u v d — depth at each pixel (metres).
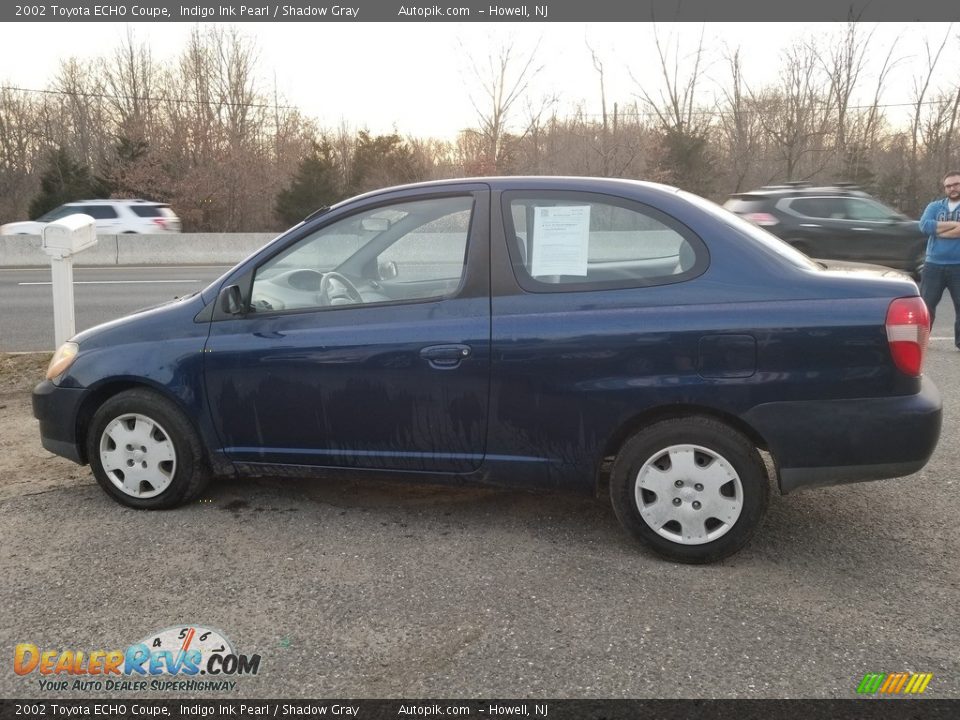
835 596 3.16
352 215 3.83
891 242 12.48
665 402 3.33
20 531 3.79
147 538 3.70
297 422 3.77
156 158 34.59
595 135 32.19
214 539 3.69
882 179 35.25
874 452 3.21
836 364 3.19
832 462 3.24
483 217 3.62
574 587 3.23
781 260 3.36
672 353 3.29
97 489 4.34
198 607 3.09
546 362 3.42
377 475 3.77
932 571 3.37
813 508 4.06
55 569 3.40
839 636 2.87
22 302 12.66
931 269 8.00
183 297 4.20
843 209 12.53
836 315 3.19
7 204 41.50
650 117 33.09
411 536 3.73
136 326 3.98
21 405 6.11
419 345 3.54
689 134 31.91
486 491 4.30
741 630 2.91
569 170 31.78
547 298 3.47
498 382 3.48
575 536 3.73
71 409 4.00
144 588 3.24
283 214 35.88
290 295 3.90
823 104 33.69
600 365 3.37
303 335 3.71
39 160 42.06
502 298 3.52
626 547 3.61
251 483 4.41
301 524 3.87
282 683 2.63
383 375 3.60
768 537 3.72
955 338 8.03
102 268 19.50
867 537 3.71
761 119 34.31
